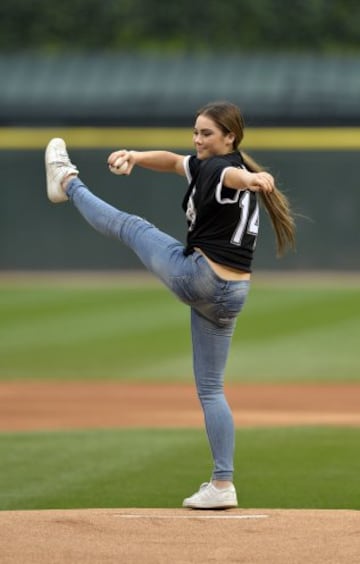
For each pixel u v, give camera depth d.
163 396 51.03
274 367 60.50
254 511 23.59
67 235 113.94
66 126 113.69
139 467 33.28
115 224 22.88
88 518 22.70
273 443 37.81
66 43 156.88
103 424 43.00
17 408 47.62
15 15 157.25
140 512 23.62
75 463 34.06
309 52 156.25
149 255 22.58
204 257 22.12
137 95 119.62
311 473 32.25
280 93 118.31
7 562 19.48
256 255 112.38
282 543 20.64
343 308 84.00
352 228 111.75
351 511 23.42
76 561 19.55
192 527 21.88
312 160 111.94
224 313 22.67
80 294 94.69
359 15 158.25
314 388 53.88
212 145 22.72
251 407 47.91
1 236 114.12
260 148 112.50
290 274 111.12
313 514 23.08
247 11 158.25
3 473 32.41
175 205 112.38
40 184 113.69
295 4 158.12
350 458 34.78
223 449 23.52
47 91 120.50
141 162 22.83
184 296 22.48
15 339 70.19
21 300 90.56
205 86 121.56
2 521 22.45
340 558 19.64
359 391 52.91
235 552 20.05
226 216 22.03
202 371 23.48
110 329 73.88
